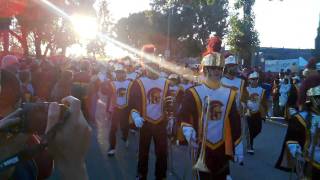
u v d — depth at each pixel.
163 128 7.06
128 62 13.82
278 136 13.83
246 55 23.39
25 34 30.70
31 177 1.73
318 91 4.75
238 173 8.84
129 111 7.13
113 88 10.23
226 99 5.22
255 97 10.59
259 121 10.70
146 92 7.05
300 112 4.91
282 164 5.01
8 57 4.76
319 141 4.69
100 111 18.56
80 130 1.54
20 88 1.92
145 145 7.08
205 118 5.13
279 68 31.83
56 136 1.52
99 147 10.81
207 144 5.14
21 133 1.55
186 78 12.24
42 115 1.53
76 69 16.31
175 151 10.41
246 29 22.95
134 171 8.58
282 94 18.77
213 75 5.28
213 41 5.51
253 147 11.79
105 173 8.38
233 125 5.19
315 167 4.66
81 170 1.54
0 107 1.87
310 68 7.18
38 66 10.61
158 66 7.38
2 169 1.56
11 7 17.84
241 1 22.61
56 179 6.24
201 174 5.14
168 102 7.14
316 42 28.28
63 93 8.99
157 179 7.05
